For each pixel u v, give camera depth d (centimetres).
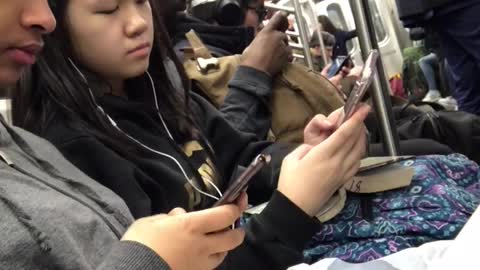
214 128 131
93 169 96
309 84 158
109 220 72
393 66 430
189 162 111
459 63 236
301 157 94
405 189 105
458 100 244
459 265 56
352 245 100
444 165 111
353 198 106
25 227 58
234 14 197
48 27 68
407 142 168
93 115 101
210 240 61
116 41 104
